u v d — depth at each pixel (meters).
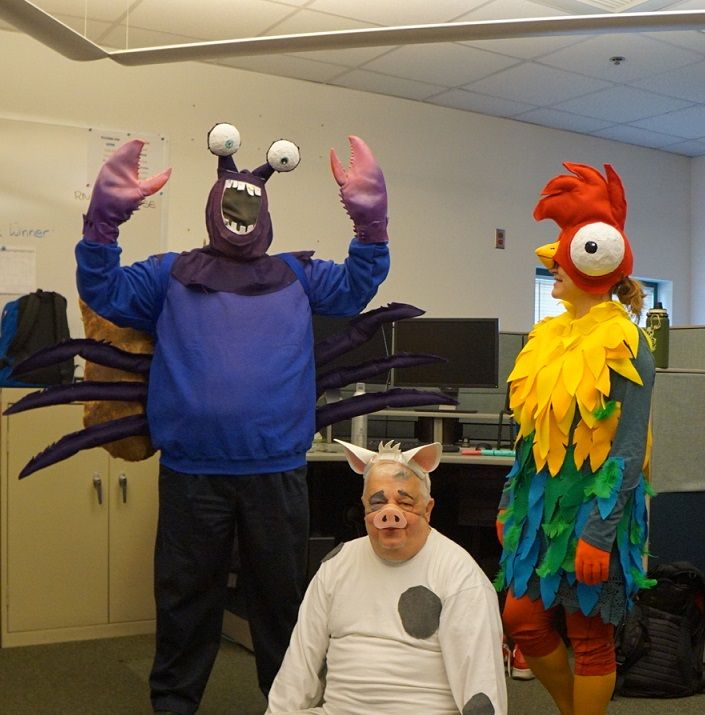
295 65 4.57
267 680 2.49
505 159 5.52
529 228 5.59
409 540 1.68
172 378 2.31
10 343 3.66
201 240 4.49
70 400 2.34
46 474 3.46
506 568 2.20
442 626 1.63
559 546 2.07
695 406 3.21
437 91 5.00
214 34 4.16
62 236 4.11
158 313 2.42
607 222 2.16
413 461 1.75
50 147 4.10
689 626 2.98
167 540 2.38
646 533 2.14
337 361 3.99
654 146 6.13
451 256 5.30
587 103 5.20
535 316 5.63
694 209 6.37
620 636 2.88
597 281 2.16
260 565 2.40
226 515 2.37
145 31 4.10
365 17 3.99
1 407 3.43
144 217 4.31
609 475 2.01
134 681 3.02
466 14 3.96
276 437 2.33
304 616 1.76
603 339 2.08
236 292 2.36
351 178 2.39
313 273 2.50
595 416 2.04
